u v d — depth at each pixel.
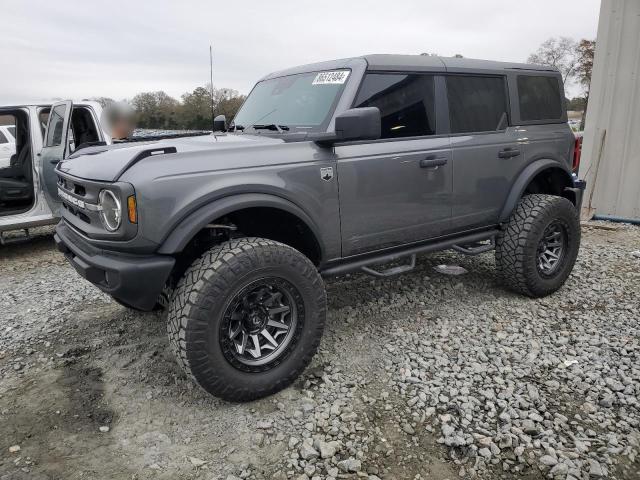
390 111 3.54
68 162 3.36
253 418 2.76
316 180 3.10
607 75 7.04
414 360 3.34
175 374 3.21
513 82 4.34
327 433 2.61
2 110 6.27
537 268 4.21
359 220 3.37
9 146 8.27
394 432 2.63
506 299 4.36
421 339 3.64
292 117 3.61
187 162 2.72
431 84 3.80
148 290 2.65
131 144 3.38
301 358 2.97
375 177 3.38
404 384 3.04
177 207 2.62
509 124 4.29
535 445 2.51
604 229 6.89
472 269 5.16
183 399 2.94
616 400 2.87
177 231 2.64
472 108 4.03
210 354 2.63
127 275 2.59
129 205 2.53
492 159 4.07
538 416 2.72
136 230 2.55
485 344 3.55
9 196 6.38
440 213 3.82
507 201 4.23
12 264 6.00
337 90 3.46
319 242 3.17
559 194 4.88
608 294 4.47
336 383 3.08
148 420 2.75
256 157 2.92
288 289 2.88
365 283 4.76
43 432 2.65
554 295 4.46
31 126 6.38
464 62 4.06
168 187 2.61
